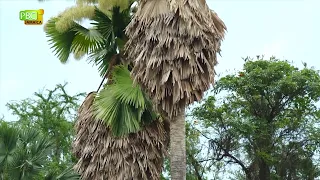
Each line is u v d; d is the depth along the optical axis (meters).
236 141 23.83
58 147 28.95
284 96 23.97
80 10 13.16
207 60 10.27
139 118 12.11
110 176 12.24
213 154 24.17
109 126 12.19
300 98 23.88
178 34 10.06
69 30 13.48
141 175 12.31
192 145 24.20
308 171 23.72
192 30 10.05
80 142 12.77
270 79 23.98
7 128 13.32
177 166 10.23
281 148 23.83
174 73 10.07
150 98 11.19
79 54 14.02
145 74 10.32
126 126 12.06
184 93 10.10
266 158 22.95
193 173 24.22
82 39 13.79
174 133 10.34
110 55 13.61
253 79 23.88
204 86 10.24
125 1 12.84
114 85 12.39
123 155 12.20
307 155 23.77
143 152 12.34
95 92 13.14
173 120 10.38
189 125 24.23
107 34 13.62
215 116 23.83
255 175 23.75
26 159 13.27
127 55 12.84
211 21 10.38
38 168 13.55
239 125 23.12
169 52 10.09
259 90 24.11
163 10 10.15
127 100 12.02
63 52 14.06
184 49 10.02
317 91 23.42
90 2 13.27
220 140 23.97
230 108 24.47
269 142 23.58
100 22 13.50
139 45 10.45
